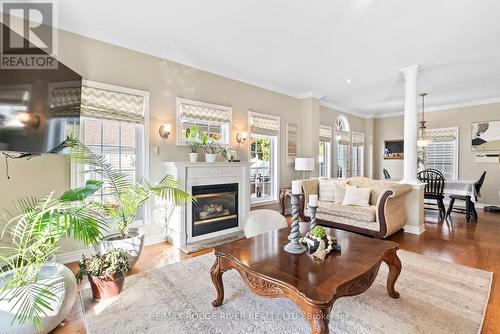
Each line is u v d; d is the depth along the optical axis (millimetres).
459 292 2229
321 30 3078
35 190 2725
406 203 4152
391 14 2723
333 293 1387
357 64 4141
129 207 2852
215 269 2016
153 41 3393
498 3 2506
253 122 4922
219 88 4387
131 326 1799
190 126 4039
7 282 1684
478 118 6398
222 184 3990
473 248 3357
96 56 3111
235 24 2959
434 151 7094
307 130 5812
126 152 3455
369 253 1953
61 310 1762
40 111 2244
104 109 3143
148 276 2568
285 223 3230
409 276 2541
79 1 2514
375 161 8352
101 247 2609
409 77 4215
